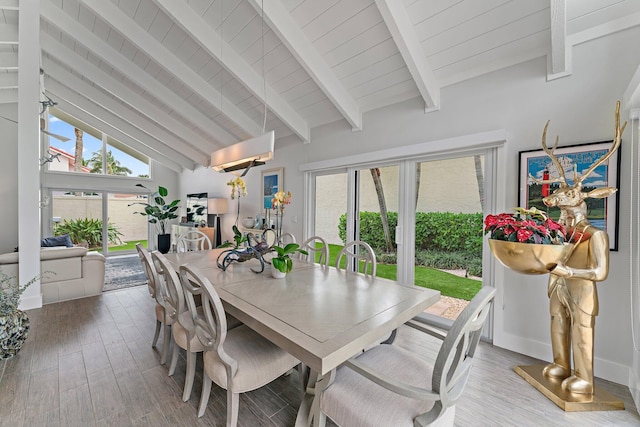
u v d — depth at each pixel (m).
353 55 2.80
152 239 7.84
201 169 6.98
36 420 1.55
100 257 3.79
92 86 4.88
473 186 2.65
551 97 2.15
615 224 1.90
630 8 1.84
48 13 3.22
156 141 6.58
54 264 3.43
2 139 5.35
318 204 4.05
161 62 3.38
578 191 1.69
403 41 2.34
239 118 4.25
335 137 3.74
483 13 2.16
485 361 2.19
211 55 3.01
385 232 3.32
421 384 1.23
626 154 1.86
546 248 1.49
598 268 1.59
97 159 6.97
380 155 3.17
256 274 2.14
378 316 1.34
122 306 3.33
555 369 1.87
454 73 2.64
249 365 1.39
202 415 1.59
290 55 3.00
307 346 1.05
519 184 2.29
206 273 2.14
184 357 2.24
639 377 1.71
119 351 2.30
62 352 2.27
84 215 6.84
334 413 1.17
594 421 1.58
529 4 2.01
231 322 1.93
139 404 1.69
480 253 2.61
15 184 5.48
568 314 1.82
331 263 3.88
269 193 4.80
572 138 2.07
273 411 1.66
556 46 1.96
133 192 7.45
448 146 2.66
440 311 2.86
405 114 3.02
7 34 3.40
